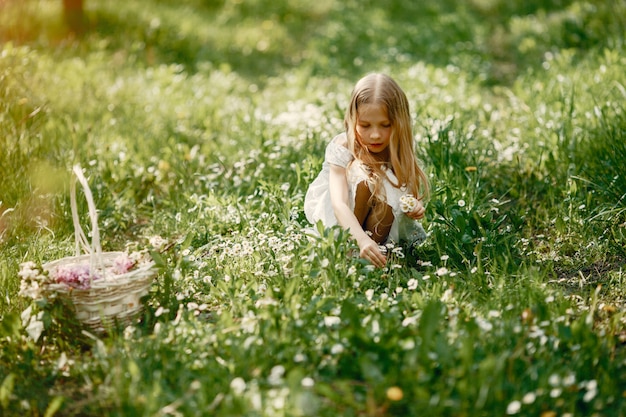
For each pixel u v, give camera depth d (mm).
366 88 3406
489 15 11336
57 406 2326
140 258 3051
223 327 2713
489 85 7559
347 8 12180
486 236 3535
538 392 2281
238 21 11125
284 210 3801
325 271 3090
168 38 9078
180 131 5641
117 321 2896
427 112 5340
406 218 3557
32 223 4078
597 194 4141
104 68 7570
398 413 2312
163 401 2369
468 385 2289
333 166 3535
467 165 4516
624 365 2559
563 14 9250
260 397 2281
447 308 2846
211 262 3480
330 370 2516
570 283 3393
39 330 2773
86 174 4484
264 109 6535
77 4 8984
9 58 5781
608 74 5871
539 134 5078
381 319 2721
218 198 4238
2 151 4449
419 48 9203
